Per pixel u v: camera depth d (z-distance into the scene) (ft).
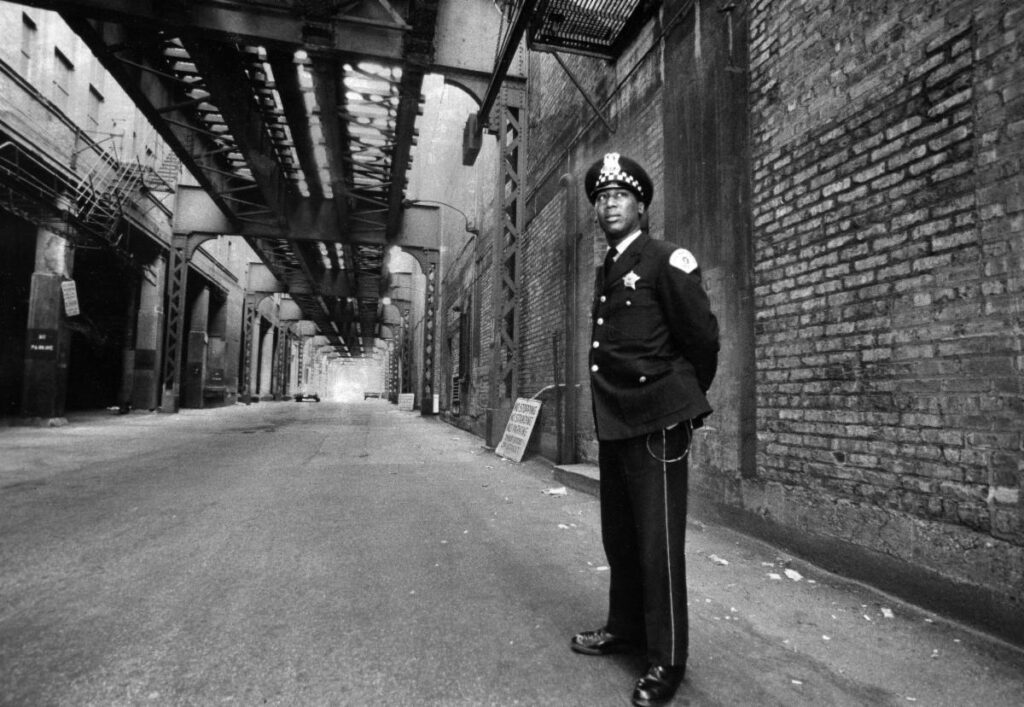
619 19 19.84
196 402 84.94
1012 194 7.78
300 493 18.76
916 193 9.29
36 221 43.45
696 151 15.57
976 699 6.32
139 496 17.92
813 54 11.73
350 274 97.50
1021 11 7.76
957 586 8.23
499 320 34.99
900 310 9.48
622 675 6.84
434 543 12.83
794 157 12.14
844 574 10.29
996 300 7.92
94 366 83.25
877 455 9.77
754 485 12.73
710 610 8.94
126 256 57.31
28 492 18.43
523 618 8.58
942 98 8.91
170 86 39.47
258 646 7.54
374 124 40.57
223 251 93.91
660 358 6.47
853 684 6.66
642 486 6.42
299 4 28.37
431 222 76.89
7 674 6.70
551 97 29.84
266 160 46.09
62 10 27.73
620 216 7.00
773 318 12.49
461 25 34.17
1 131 36.58
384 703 6.17
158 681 6.57
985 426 7.97
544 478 22.95
